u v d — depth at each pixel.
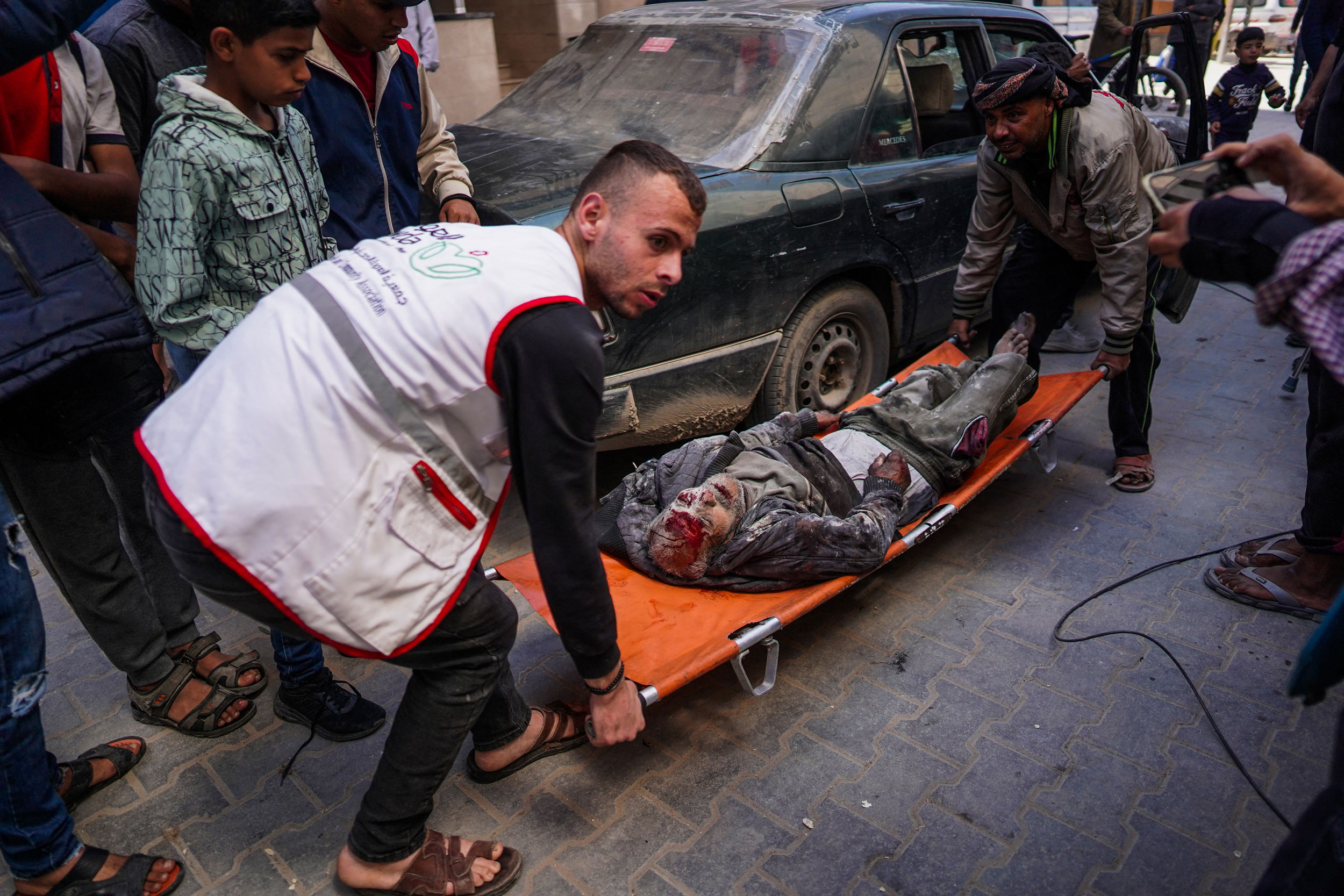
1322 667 1.40
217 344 2.11
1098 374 3.68
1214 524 3.66
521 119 4.38
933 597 3.26
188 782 2.51
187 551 1.61
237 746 2.63
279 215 2.17
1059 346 5.37
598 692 1.92
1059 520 3.74
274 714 2.74
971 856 2.25
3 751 1.87
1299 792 2.42
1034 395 3.90
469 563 1.75
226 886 2.21
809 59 3.79
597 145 3.87
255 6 1.89
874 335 4.23
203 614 3.23
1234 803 2.39
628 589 2.76
